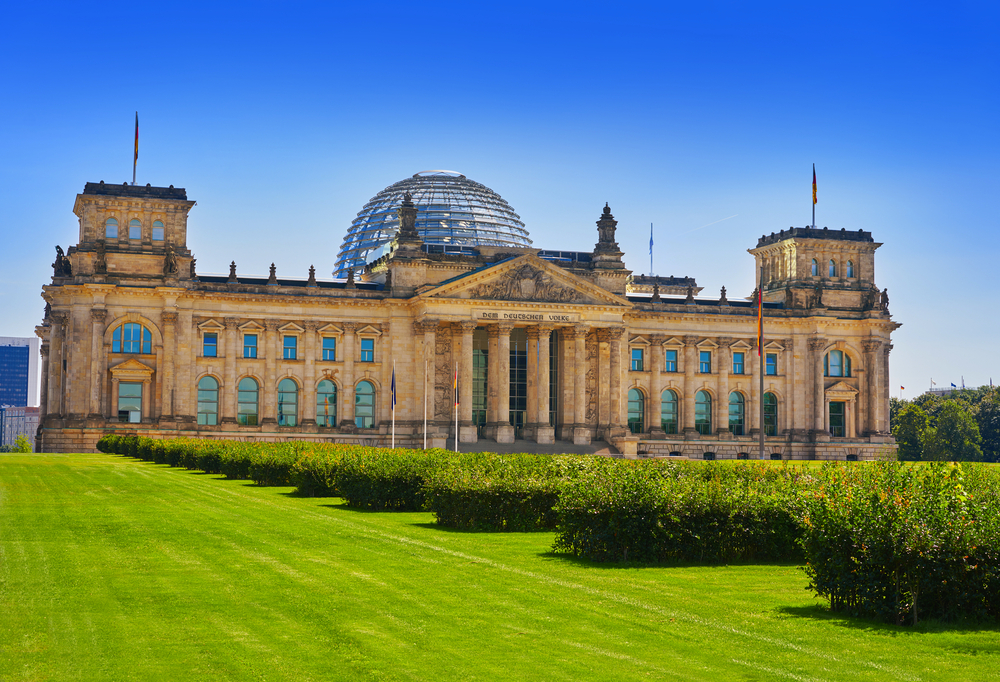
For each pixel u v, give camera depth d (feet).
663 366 581.94
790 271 607.37
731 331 590.55
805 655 105.81
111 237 501.56
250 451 316.19
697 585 143.64
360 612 122.11
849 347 599.57
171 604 124.47
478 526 199.31
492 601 129.29
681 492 166.20
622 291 566.77
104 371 494.18
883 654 106.52
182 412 505.25
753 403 591.37
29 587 132.26
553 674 98.17
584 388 544.21
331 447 325.42
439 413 533.14
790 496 166.71
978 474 150.71
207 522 200.13
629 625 117.70
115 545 167.84
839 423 606.96
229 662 100.53
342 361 535.60
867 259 610.24
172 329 501.15
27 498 240.73
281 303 525.75
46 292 495.82
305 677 96.37
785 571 156.35
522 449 527.40
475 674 97.96
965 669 101.30
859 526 122.93
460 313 525.75
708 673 99.09
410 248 543.80
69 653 102.78
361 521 211.20
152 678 95.55
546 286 538.88
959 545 119.03
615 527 161.58
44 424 503.61
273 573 145.48
